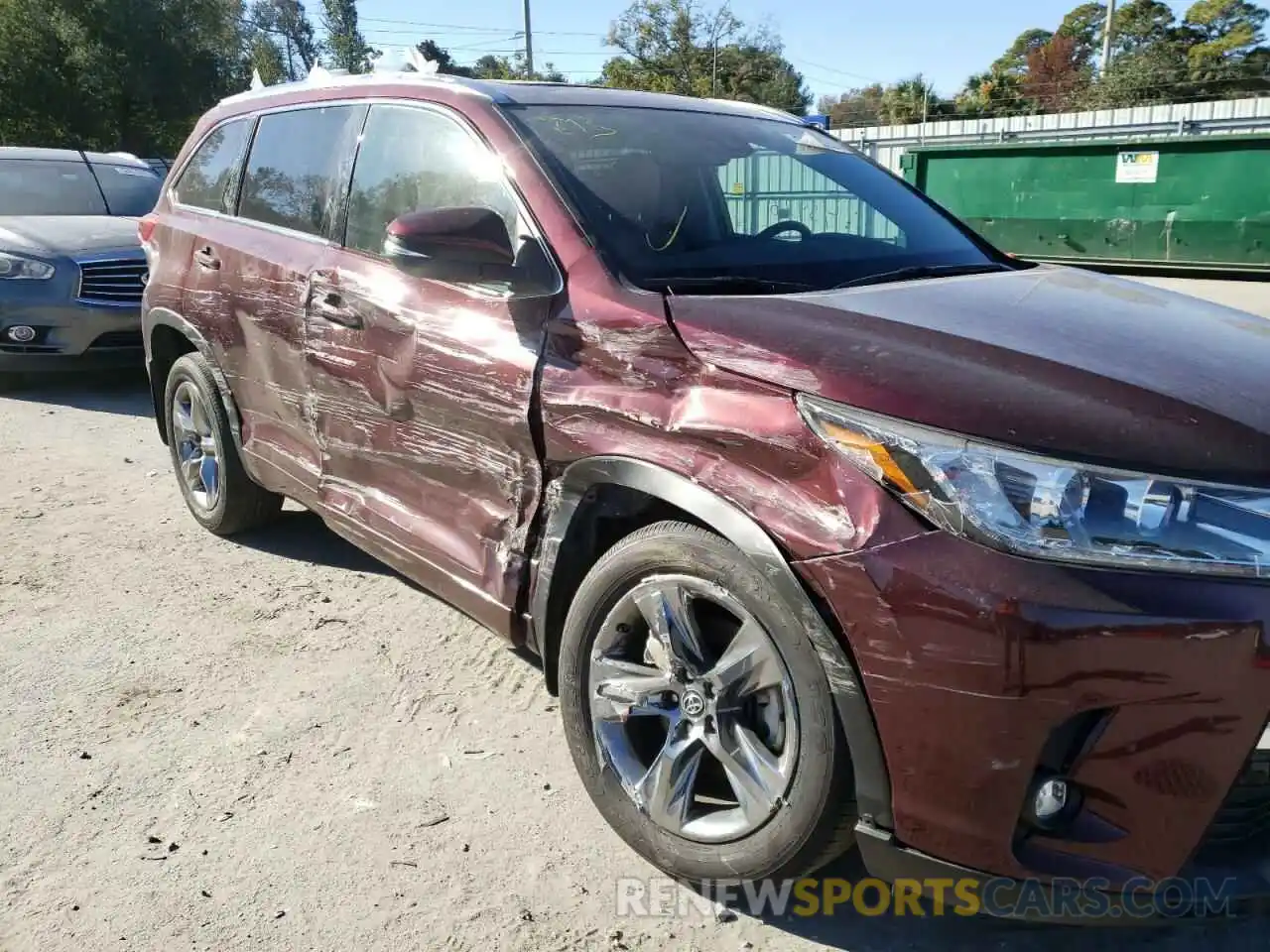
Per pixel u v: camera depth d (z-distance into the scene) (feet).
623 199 9.64
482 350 9.34
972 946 7.73
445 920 7.95
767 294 8.80
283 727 10.61
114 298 25.13
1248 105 73.82
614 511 8.61
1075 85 169.89
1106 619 6.04
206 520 15.62
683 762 8.04
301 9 220.84
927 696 6.42
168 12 100.32
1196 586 6.06
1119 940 7.77
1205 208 52.26
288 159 13.19
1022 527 6.23
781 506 7.00
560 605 9.06
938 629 6.33
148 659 12.00
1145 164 53.67
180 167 15.94
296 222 12.67
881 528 6.55
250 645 12.37
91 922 7.90
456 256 8.84
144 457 20.30
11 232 25.27
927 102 163.84
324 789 9.57
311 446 12.43
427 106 11.00
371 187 11.43
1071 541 6.17
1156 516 6.11
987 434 6.42
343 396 11.39
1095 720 6.23
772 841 7.43
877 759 6.74
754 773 7.54
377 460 11.11
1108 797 6.34
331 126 12.46
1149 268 55.47
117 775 9.76
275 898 8.17
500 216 9.21
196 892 8.23
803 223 10.93
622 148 10.35
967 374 6.82
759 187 10.88
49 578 14.26
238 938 7.75
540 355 8.84
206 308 14.05
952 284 9.32
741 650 7.46
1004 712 6.22
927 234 11.39
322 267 11.68
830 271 9.72
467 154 10.30
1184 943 7.72
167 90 100.68
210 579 14.26
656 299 8.23
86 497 17.79
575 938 7.79
